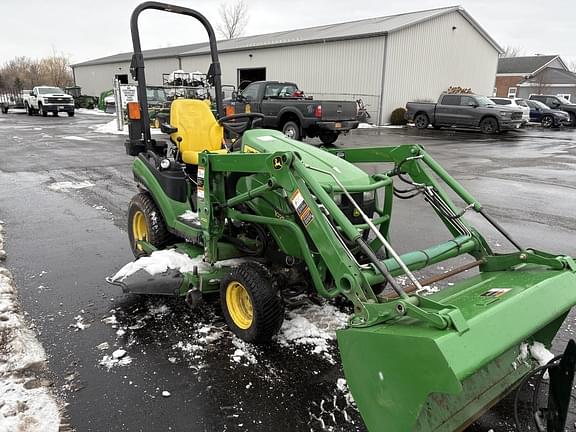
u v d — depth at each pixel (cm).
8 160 1105
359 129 2041
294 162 272
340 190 294
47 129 1944
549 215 672
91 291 401
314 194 275
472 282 267
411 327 203
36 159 1127
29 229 577
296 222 299
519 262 282
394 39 2208
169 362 298
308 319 346
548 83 4847
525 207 717
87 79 4944
